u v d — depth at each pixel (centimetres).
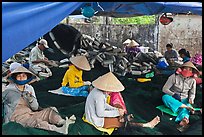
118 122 374
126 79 608
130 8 605
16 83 364
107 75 379
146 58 741
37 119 351
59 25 770
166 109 449
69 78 483
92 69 652
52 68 652
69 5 305
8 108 355
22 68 371
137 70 661
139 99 485
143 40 1162
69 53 746
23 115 354
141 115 427
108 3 525
